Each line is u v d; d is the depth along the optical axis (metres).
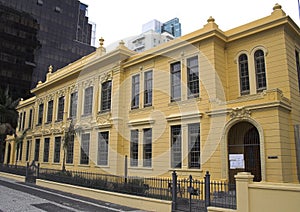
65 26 75.44
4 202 12.64
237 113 13.81
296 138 13.34
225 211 8.87
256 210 8.03
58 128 26.69
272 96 12.95
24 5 67.94
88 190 14.64
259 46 15.31
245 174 8.51
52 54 71.50
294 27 15.05
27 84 64.94
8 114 33.91
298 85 15.14
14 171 24.06
